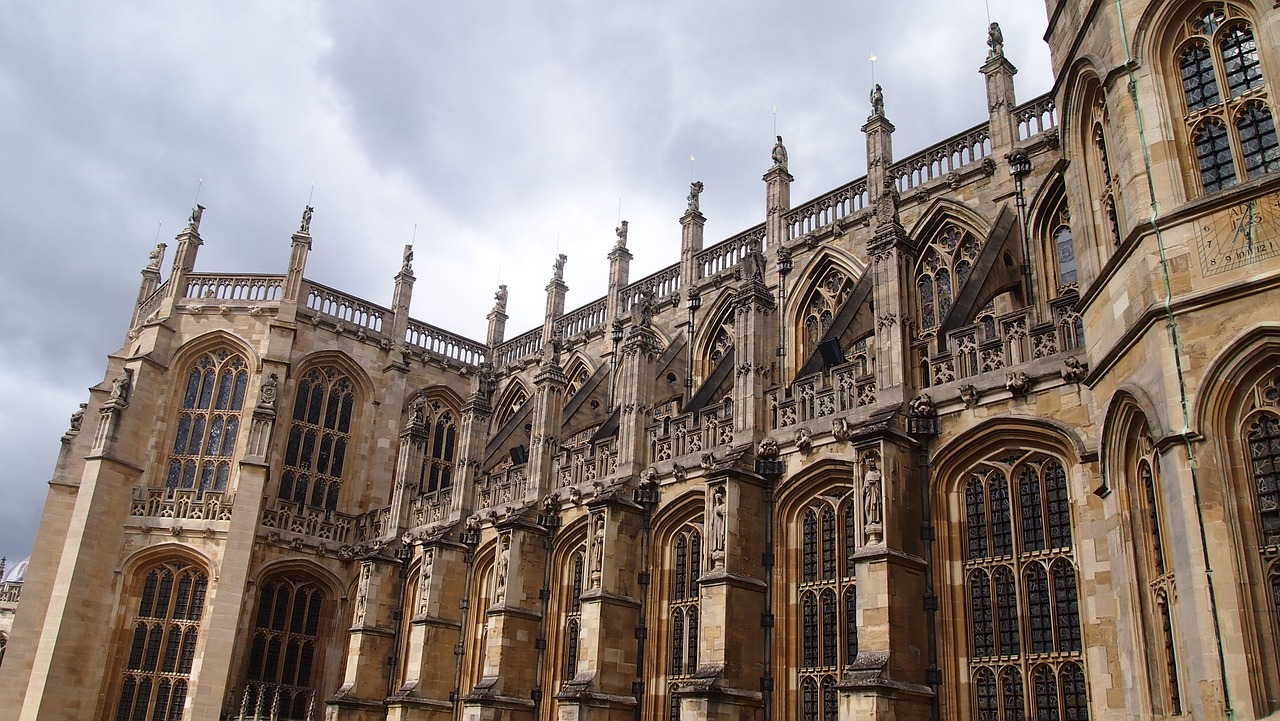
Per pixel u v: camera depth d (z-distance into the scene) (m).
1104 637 23.98
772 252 44.81
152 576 50.91
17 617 51.72
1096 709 23.84
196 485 53.06
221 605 48.75
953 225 37.56
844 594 31.42
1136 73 22.23
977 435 28.45
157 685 48.97
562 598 42.53
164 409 54.12
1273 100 20.03
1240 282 19.23
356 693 47.34
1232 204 19.94
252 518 50.69
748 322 36.59
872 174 41.25
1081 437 25.70
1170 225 20.78
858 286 38.03
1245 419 19.00
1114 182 23.30
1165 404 19.84
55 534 54.03
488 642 41.44
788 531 33.62
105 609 49.25
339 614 54.25
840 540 32.06
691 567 37.31
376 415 59.59
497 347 65.19
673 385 46.22
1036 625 26.41
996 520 28.03
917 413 29.70
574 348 57.12
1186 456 19.17
